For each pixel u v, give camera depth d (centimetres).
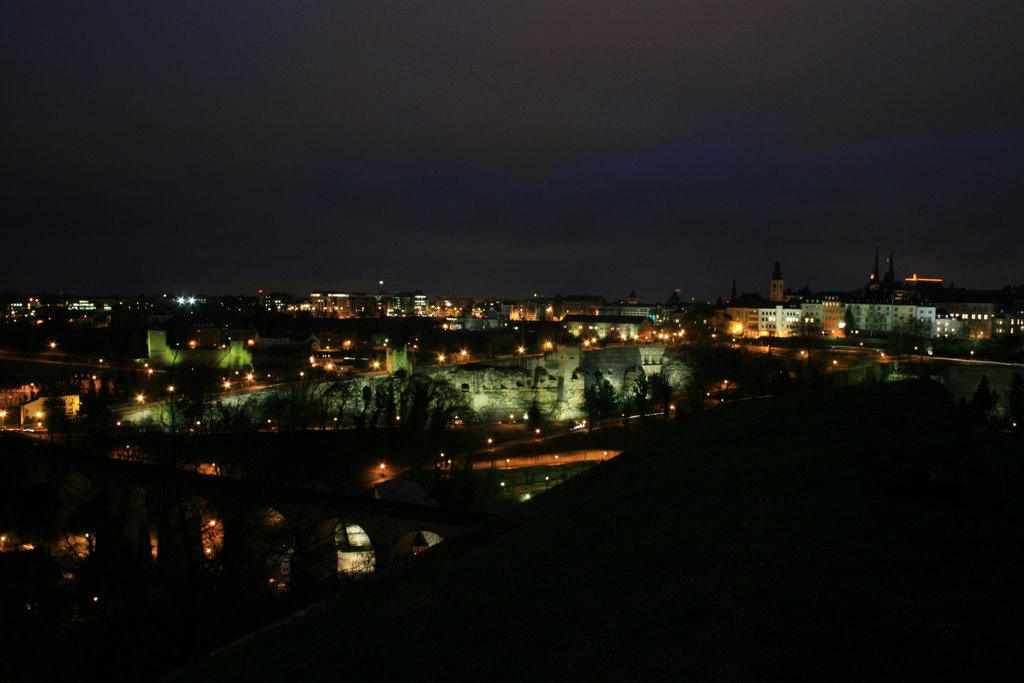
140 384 15600
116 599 5384
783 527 2244
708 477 3169
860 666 1404
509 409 18212
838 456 3019
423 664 1766
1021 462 2834
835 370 19762
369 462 12150
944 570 1789
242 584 5591
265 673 1906
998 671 1334
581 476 3906
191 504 7200
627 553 2311
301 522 6650
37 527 7744
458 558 2750
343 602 2469
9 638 4775
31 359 18100
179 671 2114
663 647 1612
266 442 11388
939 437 3238
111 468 7638
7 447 8638
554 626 1848
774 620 1645
